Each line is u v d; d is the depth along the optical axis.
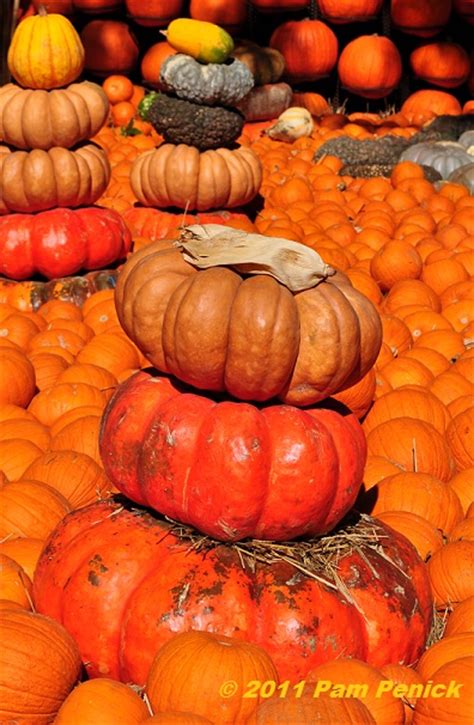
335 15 7.65
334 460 2.25
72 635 2.24
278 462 2.22
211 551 2.25
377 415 3.04
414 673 2.16
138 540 2.27
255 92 6.93
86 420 2.86
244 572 2.22
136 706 2.03
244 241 2.29
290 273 2.26
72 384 3.10
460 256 4.21
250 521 2.23
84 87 4.07
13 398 3.12
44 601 2.29
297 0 7.74
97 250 4.04
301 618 2.19
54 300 3.95
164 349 2.27
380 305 3.96
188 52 4.69
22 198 3.99
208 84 4.62
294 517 2.23
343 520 2.36
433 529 2.55
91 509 2.38
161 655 2.09
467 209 4.75
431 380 3.27
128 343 3.39
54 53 3.98
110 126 7.20
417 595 2.31
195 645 2.07
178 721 1.92
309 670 2.18
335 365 2.26
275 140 6.73
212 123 4.64
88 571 2.25
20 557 2.42
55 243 3.96
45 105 3.97
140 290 2.30
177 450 2.23
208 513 2.22
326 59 7.70
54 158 3.99
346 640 2.20
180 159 4.64
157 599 2.19
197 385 2.28
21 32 4.01
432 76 7.78
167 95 4.73
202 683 2.02
